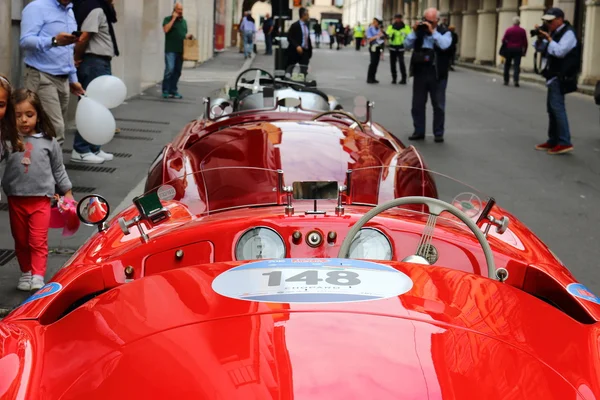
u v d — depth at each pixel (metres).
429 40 12.52
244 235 3.26
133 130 12.82
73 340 2.05
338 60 39.59
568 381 1.87
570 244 6.84
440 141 12.71
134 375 1.79
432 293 2.13
